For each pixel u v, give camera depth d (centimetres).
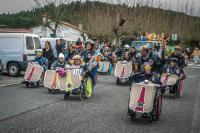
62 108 1148
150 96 980
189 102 1398
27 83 1656
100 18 5741
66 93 1337
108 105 1236
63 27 5906
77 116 1031
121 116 1058
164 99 1464
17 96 1366
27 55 2178
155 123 991
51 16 4597
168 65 1536
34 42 2250
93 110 1134
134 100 986
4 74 2286
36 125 904
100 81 2058
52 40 2666
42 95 1410
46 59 1730
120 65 1897
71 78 1323
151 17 5738
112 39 5119
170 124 984
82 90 1337
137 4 5603
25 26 5825
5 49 2180
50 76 1469
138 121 1005
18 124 909
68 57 2009
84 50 1423
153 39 3238
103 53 2545
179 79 1506
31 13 5566
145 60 1111
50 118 991
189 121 1030
